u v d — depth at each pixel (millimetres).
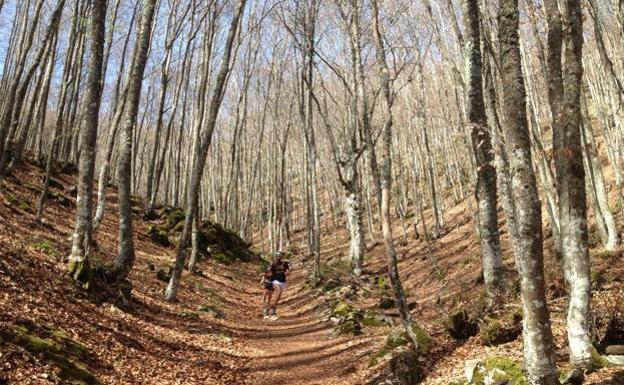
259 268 25906
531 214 5199
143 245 20031
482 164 10219
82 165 9945
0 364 5004
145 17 11703
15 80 14461
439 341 8742
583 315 6074
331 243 39062
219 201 39219
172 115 25578
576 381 5605
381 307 14477
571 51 6449
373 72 18891
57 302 7887
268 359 9594
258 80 34531
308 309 15695
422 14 19859
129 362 7043
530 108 16000
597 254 13719
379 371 7656
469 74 10625
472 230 25578
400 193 40469
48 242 11852
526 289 5129
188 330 10359
